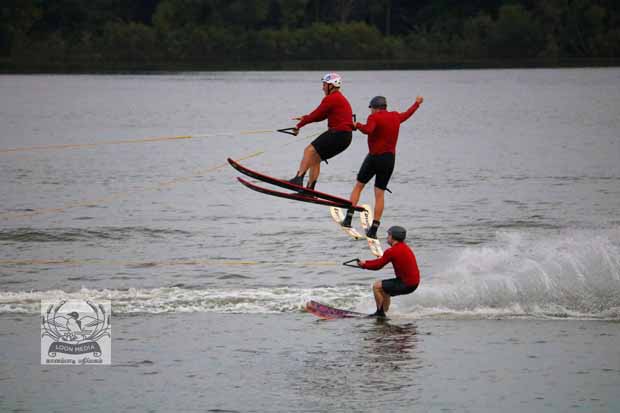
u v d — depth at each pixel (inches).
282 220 4298.7
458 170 6102.4
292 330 2598.4
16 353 2406.5
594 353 2380.7
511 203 4726.9
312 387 2161.7
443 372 2247.8
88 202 4845.0
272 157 7037.4
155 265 3388.3
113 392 2142.0
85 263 3425.2
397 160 6688.0
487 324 2650.1
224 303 2869.1
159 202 4842.5
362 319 2706.7
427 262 3388.3
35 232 4033.0
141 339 2517.2
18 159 6742.1
